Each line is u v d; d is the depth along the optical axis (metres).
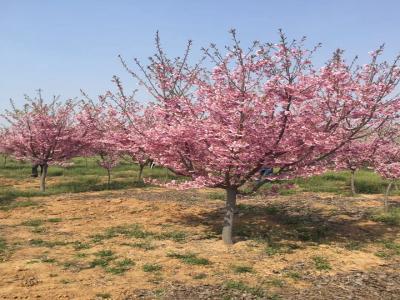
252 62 9.33
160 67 10.94
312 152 10.03
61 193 19.72
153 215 14.07
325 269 8.73
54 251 9.70
